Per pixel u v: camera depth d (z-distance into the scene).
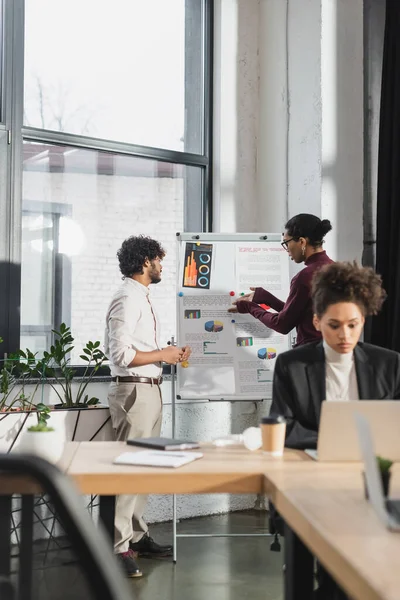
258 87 5.23
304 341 3.97
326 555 1.35
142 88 4.84
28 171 4.34
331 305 2.43
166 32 4.96
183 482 1.98
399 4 4.94
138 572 3.68
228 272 4.44
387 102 4.97
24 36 4.36
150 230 4.83
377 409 2.12
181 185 4.99
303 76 4.98
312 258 4.00
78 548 0.91
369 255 5.17
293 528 1.64
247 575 3.69
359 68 5.06
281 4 5.11
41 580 1.00
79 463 2.12
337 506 1.61
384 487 1.68
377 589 1.06
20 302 4.26
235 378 4.33
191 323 4.35
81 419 3.85
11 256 4.21
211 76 5.14
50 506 1.04
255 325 4.40
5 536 1.02
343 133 4.97
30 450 2.06
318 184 4.89
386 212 4.94
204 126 5.12
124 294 3.81
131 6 4.80
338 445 2.14
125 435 3.80
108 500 2.46
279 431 2.26
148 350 3.86
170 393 4.72
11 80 4.27
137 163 4.78
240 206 5.16
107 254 4.61
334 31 4.95
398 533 1.39
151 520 4.67
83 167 4.55
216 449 2.38
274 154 5.15
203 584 3.55
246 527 4.62
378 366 2.52
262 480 2.00
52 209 4.42
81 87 4.58
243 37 5.19
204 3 5.13
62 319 4.42
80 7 4.59
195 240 4.45
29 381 4.11
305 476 1.95
